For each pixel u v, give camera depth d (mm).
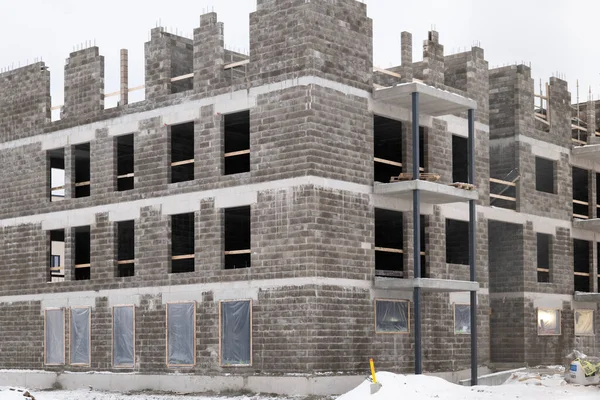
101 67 40688
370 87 35281
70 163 41469
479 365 39375
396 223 41719
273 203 33594
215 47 36281
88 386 39188
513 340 43094
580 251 50031
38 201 42469
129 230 40750
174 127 38312
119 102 40375
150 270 37625
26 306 42375
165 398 34062
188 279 36188
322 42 33625
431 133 38094
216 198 35562
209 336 35188
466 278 39312
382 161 35969
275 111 33906
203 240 35875
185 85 39125
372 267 34469
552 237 45219
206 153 36125
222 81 35969
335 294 32938
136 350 37750
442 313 37625
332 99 33688
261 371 33312
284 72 33781
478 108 40812
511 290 43344
